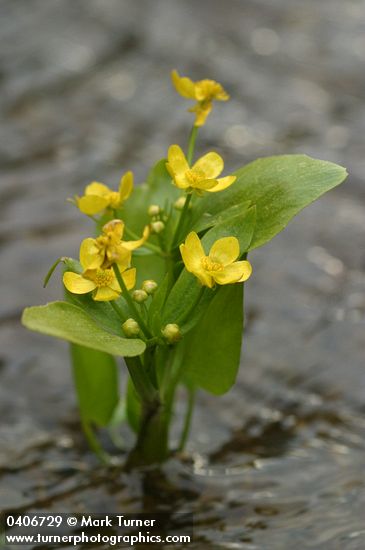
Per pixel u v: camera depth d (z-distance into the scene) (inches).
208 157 19.8
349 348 24.6
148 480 22.0
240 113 35.9
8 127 35.3
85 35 41.6
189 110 20.8
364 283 26.4
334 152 32.6
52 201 30.3
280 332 25.2
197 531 21.0
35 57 40.0
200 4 44.8
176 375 21.1
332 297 26.0
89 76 38.8
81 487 22.0
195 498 21.6
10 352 24.9
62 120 35.8
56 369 24.6
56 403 23.9
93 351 21.7
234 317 20.2
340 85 37.7
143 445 21.9
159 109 36.4
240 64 39.4
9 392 24.0
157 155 33.3
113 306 19.4
